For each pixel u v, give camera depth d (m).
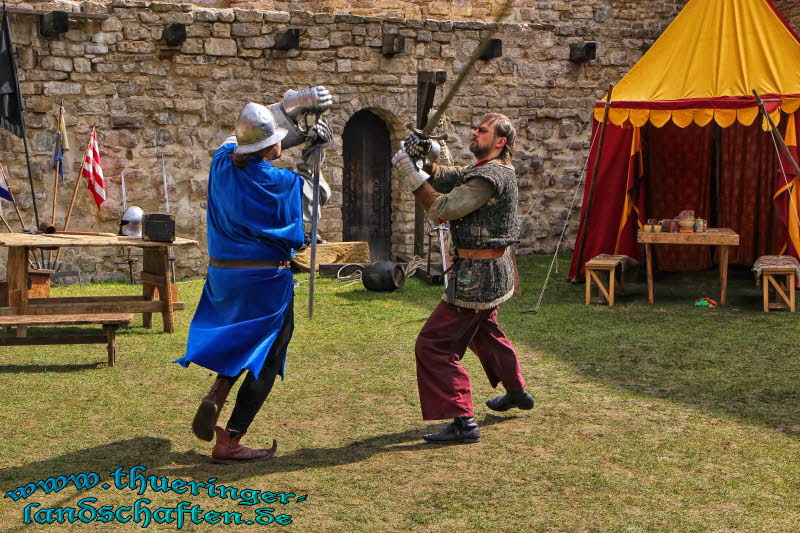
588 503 3.36
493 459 3.89
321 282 10.10
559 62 12.90
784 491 3.48
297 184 3.84
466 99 12.41
